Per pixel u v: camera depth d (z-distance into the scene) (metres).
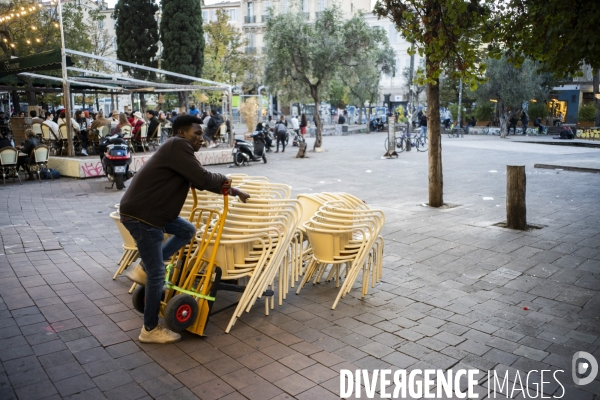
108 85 18.97
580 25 5.72
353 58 21.59
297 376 3.45
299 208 5.02
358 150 22.59
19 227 7.63
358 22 21.20
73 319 4.33
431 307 4.75
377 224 4.89
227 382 3.36
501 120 31.86
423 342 4.00
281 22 21.08
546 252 6.49
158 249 3.73
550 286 5.29
